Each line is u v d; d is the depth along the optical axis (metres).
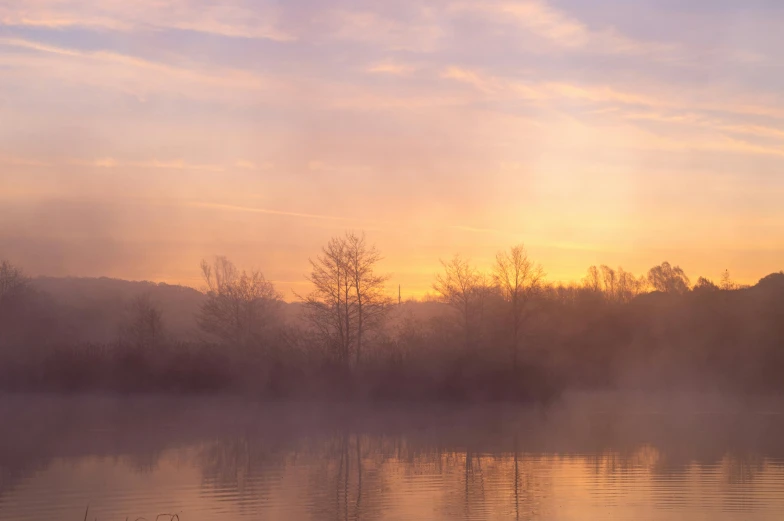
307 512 22.44
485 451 35.47
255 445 38.25
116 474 29.25
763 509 22.27
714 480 26.98
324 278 67.06
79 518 21.91
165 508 23.09
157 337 72.62
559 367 71.44
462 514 21.95
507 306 70.12
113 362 67.31
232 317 75.69
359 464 31.50
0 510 22.97
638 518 21.30
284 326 69.94
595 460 32.28
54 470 30.19
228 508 22.91
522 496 24.34
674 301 80.56
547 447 36.81
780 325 72.44
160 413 58.19
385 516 21.70
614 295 98.44
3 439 40.78
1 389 65.69
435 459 32.94
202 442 39.41
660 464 30.88
